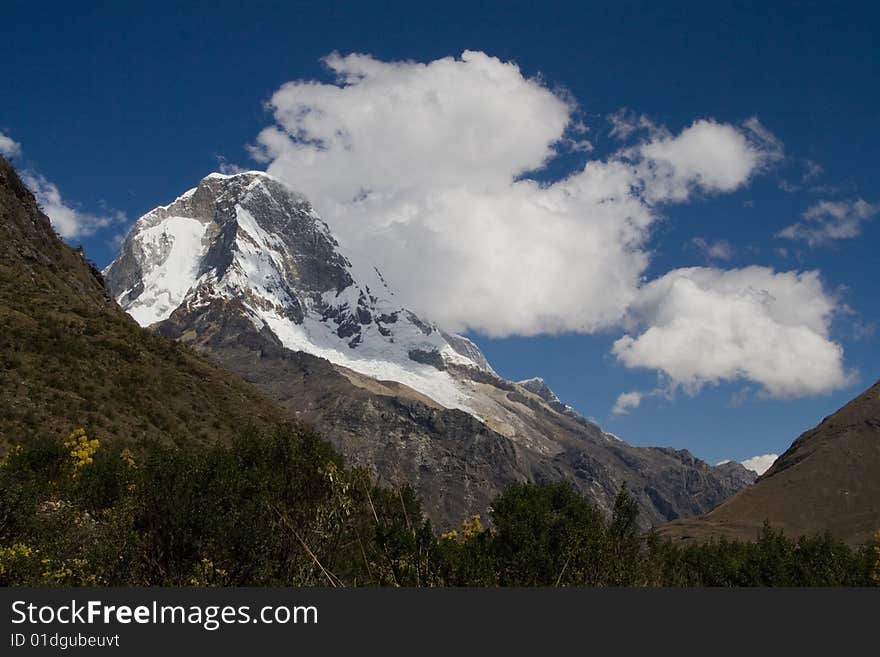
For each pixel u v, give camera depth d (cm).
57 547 1680
